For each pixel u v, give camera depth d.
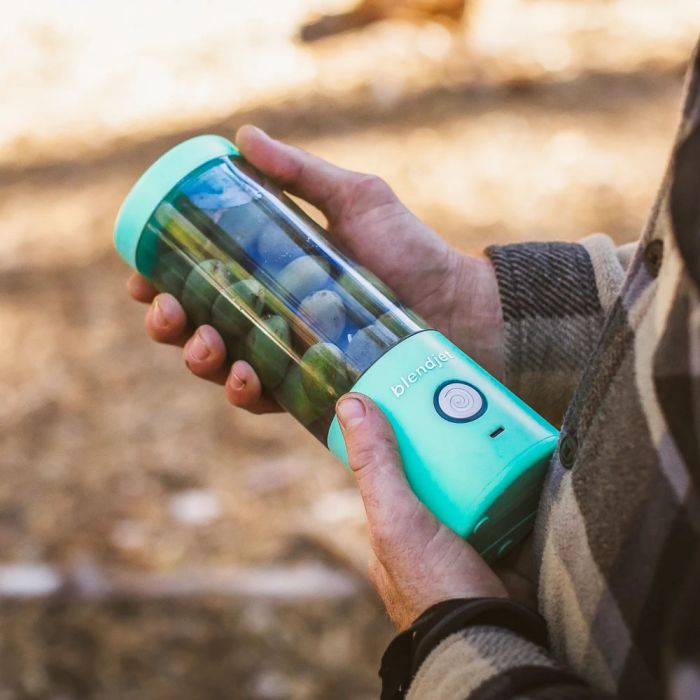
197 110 5.05
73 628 2.40
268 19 6.06
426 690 0.82
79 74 5.64
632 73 5.04
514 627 0.85
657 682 0.74
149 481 2.86
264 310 1.11
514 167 4.25
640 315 0.76
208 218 1.16
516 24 5.78
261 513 2.71
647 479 0.73
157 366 3.32
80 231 4.06
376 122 4.70
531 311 1.21
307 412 1.09
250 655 2.33
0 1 6.66
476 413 0.95
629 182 4.10
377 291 1.11
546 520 0.88
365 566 2.48
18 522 2.73
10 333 3.52
